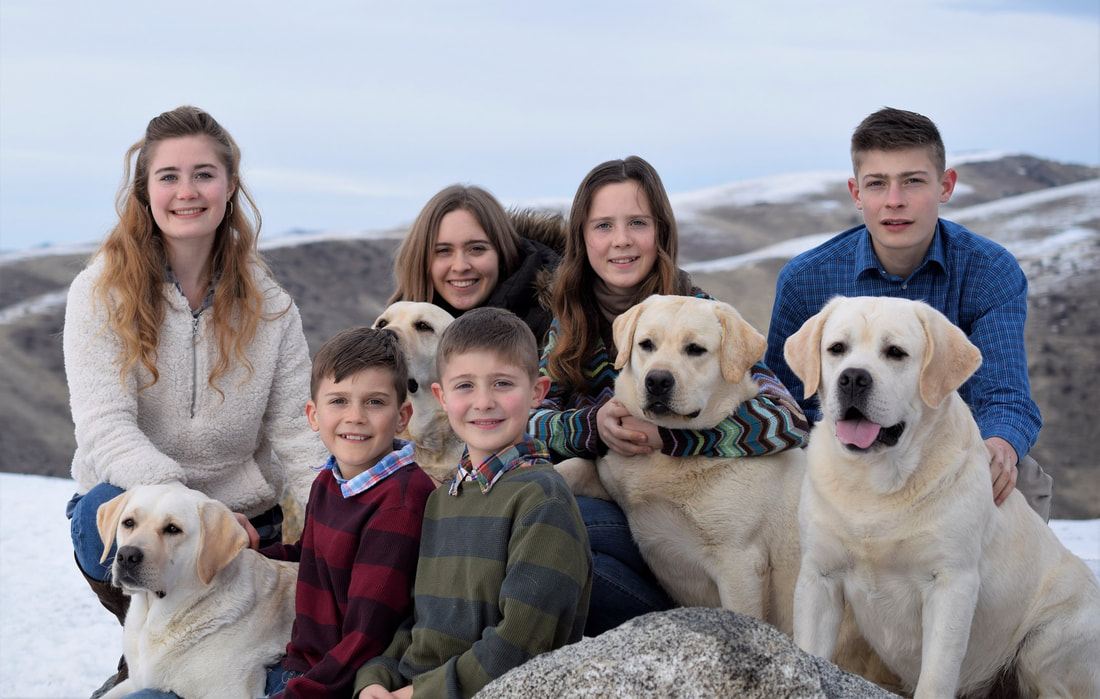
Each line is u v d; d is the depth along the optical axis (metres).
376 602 2.93
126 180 4.03
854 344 3.15
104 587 3.97
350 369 3.16
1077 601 3.34
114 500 3.46
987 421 3.91
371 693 2.77
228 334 4.06
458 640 2.77
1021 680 3.44
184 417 4.05
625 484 3.81
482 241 4.89
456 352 2.94
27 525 9.35
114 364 3.90
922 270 4.36
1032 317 27.91
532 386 2.99
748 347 3.66
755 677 2.23
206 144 3.98
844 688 2.38
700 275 33.41
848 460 3.16
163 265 4.07
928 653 3.10
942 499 3.07
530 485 2.80
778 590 3.76
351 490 3.11
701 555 3.74
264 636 3.43
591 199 4.15
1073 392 25.11
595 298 4.36
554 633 2.66
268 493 4.29
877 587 3.22
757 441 3.67
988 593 3.26
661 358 3.58
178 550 3.31
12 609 6.88
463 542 2.85
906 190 4.18
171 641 3.33
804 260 4.70
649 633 2.33
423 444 4.31
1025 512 3.44
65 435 28.03
